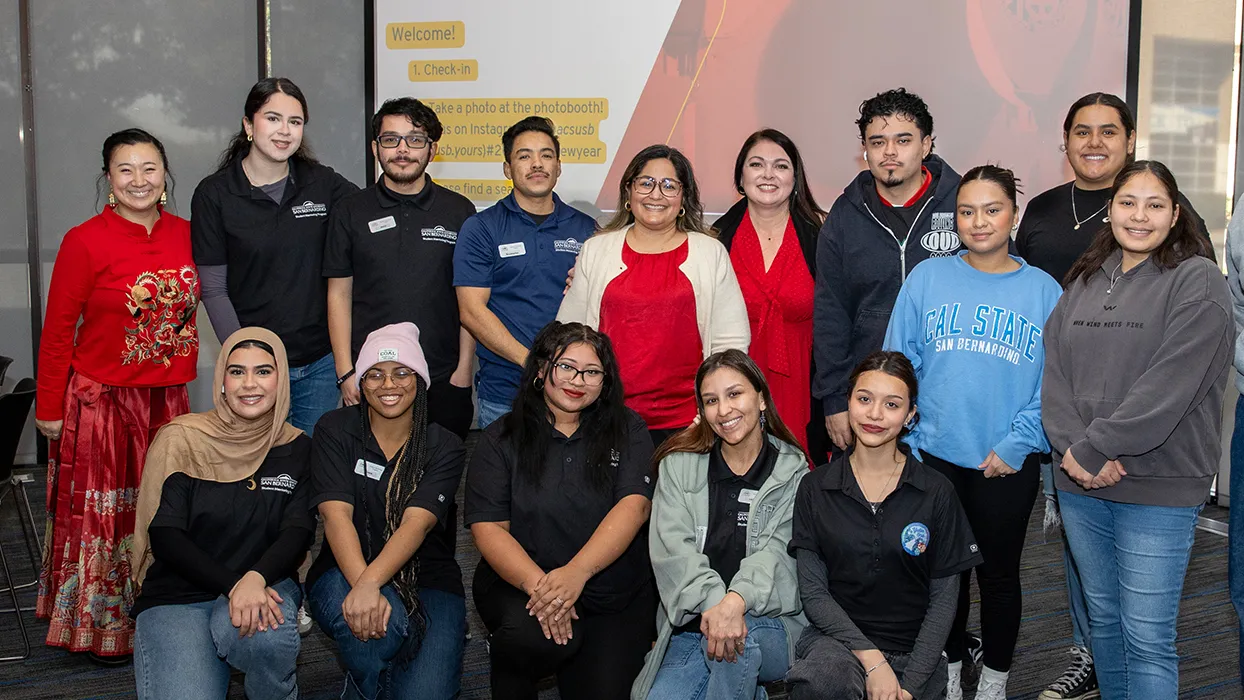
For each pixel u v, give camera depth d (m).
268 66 5.46
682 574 2.23
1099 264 2.26
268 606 2.26
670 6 5.03
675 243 2.72
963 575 2.52
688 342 2.69
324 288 3.10
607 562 2.27
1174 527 2.16
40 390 2.89
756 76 5.01
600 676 2.25
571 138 5.19
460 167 5.29
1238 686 2.81
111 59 5.31
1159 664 2.19
